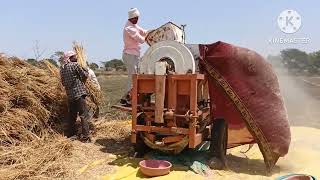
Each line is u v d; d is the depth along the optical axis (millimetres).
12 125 4633
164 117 4441
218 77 4574
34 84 5262
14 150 4316
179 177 4117
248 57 4539
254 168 4621
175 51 4473
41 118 5070
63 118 5504
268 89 4555
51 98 5379
